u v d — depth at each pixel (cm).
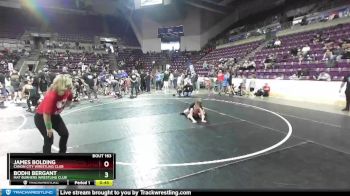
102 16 3516
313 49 1441
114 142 557
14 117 864
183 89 1438
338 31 1497
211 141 559
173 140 569
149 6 2767
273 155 466
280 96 1301
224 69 1777
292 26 2011
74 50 2916
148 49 3281
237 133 622
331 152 478
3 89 1239
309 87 1153
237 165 423
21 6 2962
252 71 1595
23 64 2381
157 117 830
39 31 3020
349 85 877
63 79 356
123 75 1593
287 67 1430
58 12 3256
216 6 2869
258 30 2328
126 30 3541
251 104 1091
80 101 1241
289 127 673
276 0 2612
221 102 1160
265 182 362
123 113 905
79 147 522
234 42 2517
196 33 3072
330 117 798
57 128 385
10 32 2867
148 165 427
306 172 392
